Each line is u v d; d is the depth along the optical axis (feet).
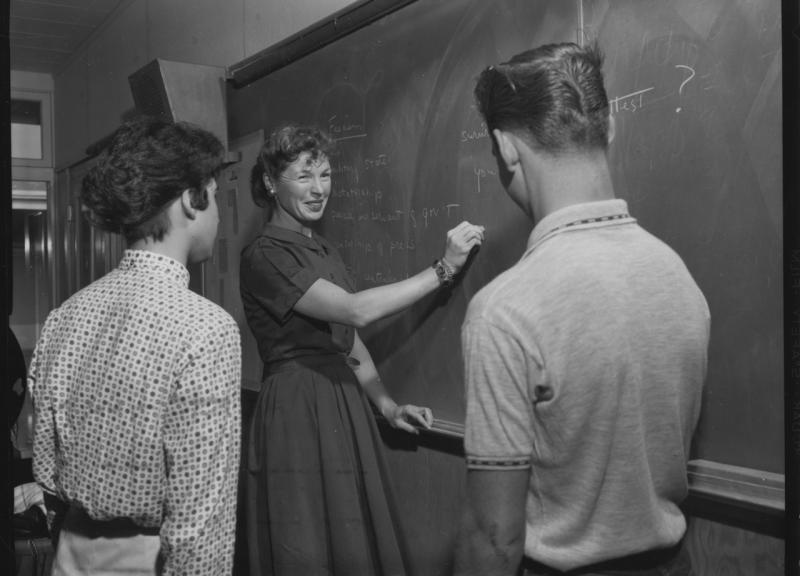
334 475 6.18
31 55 11.80
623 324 2.81
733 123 4.22
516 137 3.15
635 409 2.86
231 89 9.18
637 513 2.99
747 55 4.14
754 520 4.17
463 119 6.06
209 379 3.41
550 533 3.05
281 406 6.29
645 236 3.05
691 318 2.98
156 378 3.37
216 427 3.43
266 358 6.51
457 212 6.19
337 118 7.50
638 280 2.88
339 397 6.33
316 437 6.23
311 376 6.29
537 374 2.80
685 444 3.13
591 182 3.06
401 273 6.83
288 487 6.24
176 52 10.19
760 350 4.19
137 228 3.66
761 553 4.17
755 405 4.23
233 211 9.25
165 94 8.96
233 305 9.30
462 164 6.10
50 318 3.76
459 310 6.22
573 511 2.99
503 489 2.91
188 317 3.45
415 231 6.64
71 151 11.90
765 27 4.05
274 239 6.31
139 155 3.58
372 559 6.28
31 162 12.09
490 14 5.76
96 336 3.55
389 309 5.86
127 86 10.82
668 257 3.02
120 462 3.43
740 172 4.21
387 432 7.07
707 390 4.47
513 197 3.34
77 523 3.73
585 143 3.05
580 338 2.77
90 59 11.54
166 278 3.63
